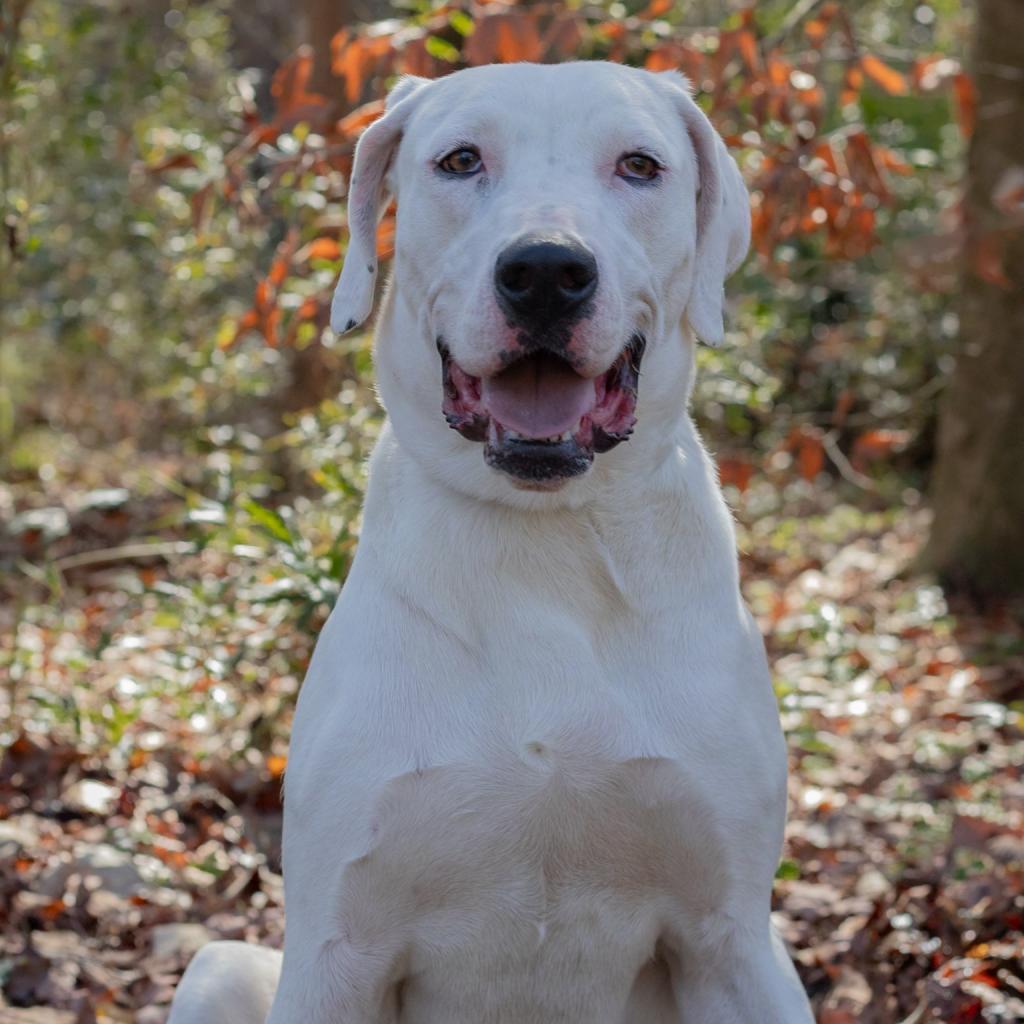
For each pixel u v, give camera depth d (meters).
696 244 4.61
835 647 9.31
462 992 4.29
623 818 4.12
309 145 7.35
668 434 4.35
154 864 6.84
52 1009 5.66
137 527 13.45
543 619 4.13
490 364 4.01
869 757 8.71
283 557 7.13
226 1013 4.52
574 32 6.89
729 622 4.30
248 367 12.71
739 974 4.27
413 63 7.07
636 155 4.29
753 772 4.21
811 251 17.27
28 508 14.27
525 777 4.06
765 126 7.52
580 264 3.91
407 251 4.36
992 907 6.24
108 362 18.77
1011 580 12.55
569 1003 4.34
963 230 7.63
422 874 4.11
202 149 10.07
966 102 7.82
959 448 12.88
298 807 4.18
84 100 15.98
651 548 4.23
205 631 8.01
